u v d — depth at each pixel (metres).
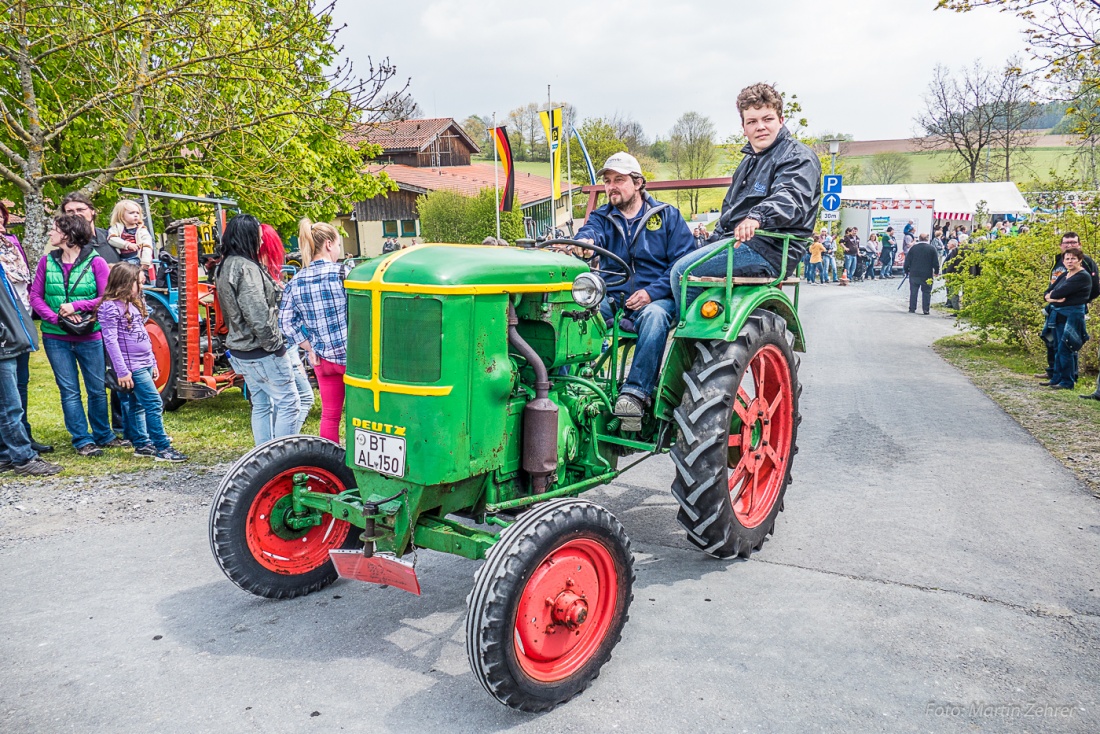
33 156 8.66
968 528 4.23
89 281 5.47
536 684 2.55
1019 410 7.09
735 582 3.61
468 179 33.44
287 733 2.49
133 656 2.97
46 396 7.71
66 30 8.40
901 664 2.88
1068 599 3.39
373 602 3.45
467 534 2.82
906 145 69.38
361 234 27.22
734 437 3.90
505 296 2.85
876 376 8.83
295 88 9.05
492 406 2.84
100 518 4.43
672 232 4.07
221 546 3.21
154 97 8.67
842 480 5.10
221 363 7.13
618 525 2.79
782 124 3.98
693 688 2.74
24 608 3.36
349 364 2.90
